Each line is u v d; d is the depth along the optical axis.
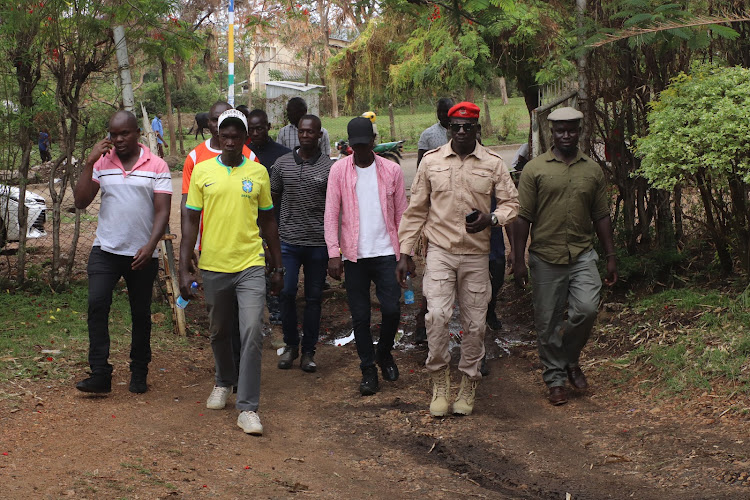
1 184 8.61
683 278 7.09
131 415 5.10
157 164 5.48
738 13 6.67
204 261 5.11
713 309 6.27
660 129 6.21
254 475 4.27
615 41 6.62
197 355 6.82
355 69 15.52
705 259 7.27
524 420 5.40
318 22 25.92
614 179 7.55
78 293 8.16
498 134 30.42
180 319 7.29
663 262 7.20
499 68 10.84
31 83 8.17
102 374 5.37
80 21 7.80
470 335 5.49
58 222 8.33
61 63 7.96
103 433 4.68
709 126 5.84
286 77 41.84
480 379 5.84
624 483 4.22
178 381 6.05
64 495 3.69
